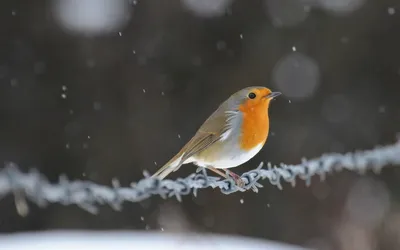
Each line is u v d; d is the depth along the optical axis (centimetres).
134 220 1461
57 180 1463
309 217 1477
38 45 1457
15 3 1440
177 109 1452
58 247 1037
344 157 592
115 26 1452
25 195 340
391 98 1465
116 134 1452
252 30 1448
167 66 1454
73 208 1458
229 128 611
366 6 1432
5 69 1448
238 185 536
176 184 459
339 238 1483
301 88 1448
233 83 1451
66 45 1457
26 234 1252
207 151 619
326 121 1456
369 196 1495
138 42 1452
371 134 1457
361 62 1457
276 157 1427
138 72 1454
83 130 1457
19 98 1448
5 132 1448
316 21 1441
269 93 614
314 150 1437
